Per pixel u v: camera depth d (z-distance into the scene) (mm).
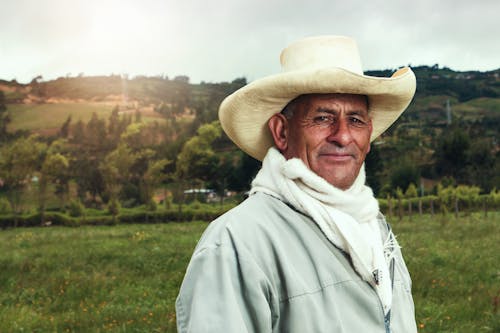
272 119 2385
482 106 179250
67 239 25531
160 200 84812
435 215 35750
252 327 1900
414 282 9836
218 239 2012
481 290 9320
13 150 79250
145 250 17266
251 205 2160
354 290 2066
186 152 79812
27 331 7703
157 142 140750
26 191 90312
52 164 80000
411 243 16859
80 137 152125
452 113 171500
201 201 81875
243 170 86938
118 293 10250
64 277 11922
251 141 2529
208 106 192625
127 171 88938
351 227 2133
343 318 2014
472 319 7645
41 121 180625
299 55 2365
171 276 12047
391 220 32094
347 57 2354
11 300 10117
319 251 2086
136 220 51438
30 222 52094
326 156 2260
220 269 1936
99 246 20203
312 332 1951
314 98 2268
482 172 85000
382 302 2150
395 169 75938
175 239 21641
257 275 1935
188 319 1932
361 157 2322
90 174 93062
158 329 7258
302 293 1975
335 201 2170
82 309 8938
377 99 2480
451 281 10125
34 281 11883
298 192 2164
